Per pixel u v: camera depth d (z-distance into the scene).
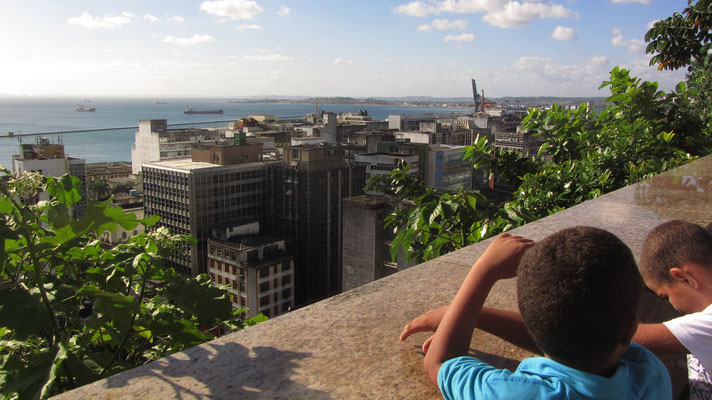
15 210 4.32
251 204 125.00
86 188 159.38
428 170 150.12
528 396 1.70
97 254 4.79
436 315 2.44
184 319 4.87
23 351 4.24
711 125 12.61
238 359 2.33
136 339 4.85
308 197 117.88
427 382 2.16
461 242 7.45
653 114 11.85
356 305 2.95
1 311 3.82
